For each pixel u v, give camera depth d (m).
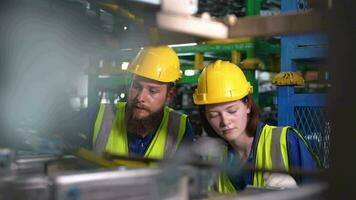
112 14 0.94
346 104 0.70
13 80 1.06
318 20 0.73
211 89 1.75
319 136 2.32
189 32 0.79
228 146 1.83
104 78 3.39
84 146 1.27
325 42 0.72
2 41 1.01
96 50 1.12
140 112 1.99
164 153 1.99
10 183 0.71
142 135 2.03
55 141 1.06
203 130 1.89
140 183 0.74
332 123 0.72
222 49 3.42
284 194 0.81
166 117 2.08
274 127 1.79
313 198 0.78
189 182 0.80
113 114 2.08
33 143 1.03
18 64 1.05
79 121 1.47
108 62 1.22
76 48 1.10
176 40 0.89
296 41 2.43
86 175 0.70
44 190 0.69
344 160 0.71
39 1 1.01
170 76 1.99
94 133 2.02
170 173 0.77
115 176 0.72
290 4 2.37
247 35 0.82
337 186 0.72
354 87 0.69
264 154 1.73
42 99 1.13
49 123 1.16
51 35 1.06
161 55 1.99
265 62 3.74
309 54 2.38
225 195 0.93
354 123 0.69
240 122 1.77
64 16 1.04
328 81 0.72
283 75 2.46
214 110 1.76
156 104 2.00
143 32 0.95
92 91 2.44
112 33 1.01
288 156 1.69
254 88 3.21
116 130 2.05
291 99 2.50
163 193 0.76
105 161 0.96
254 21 0.82
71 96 1.23
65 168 0.92
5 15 1.00
